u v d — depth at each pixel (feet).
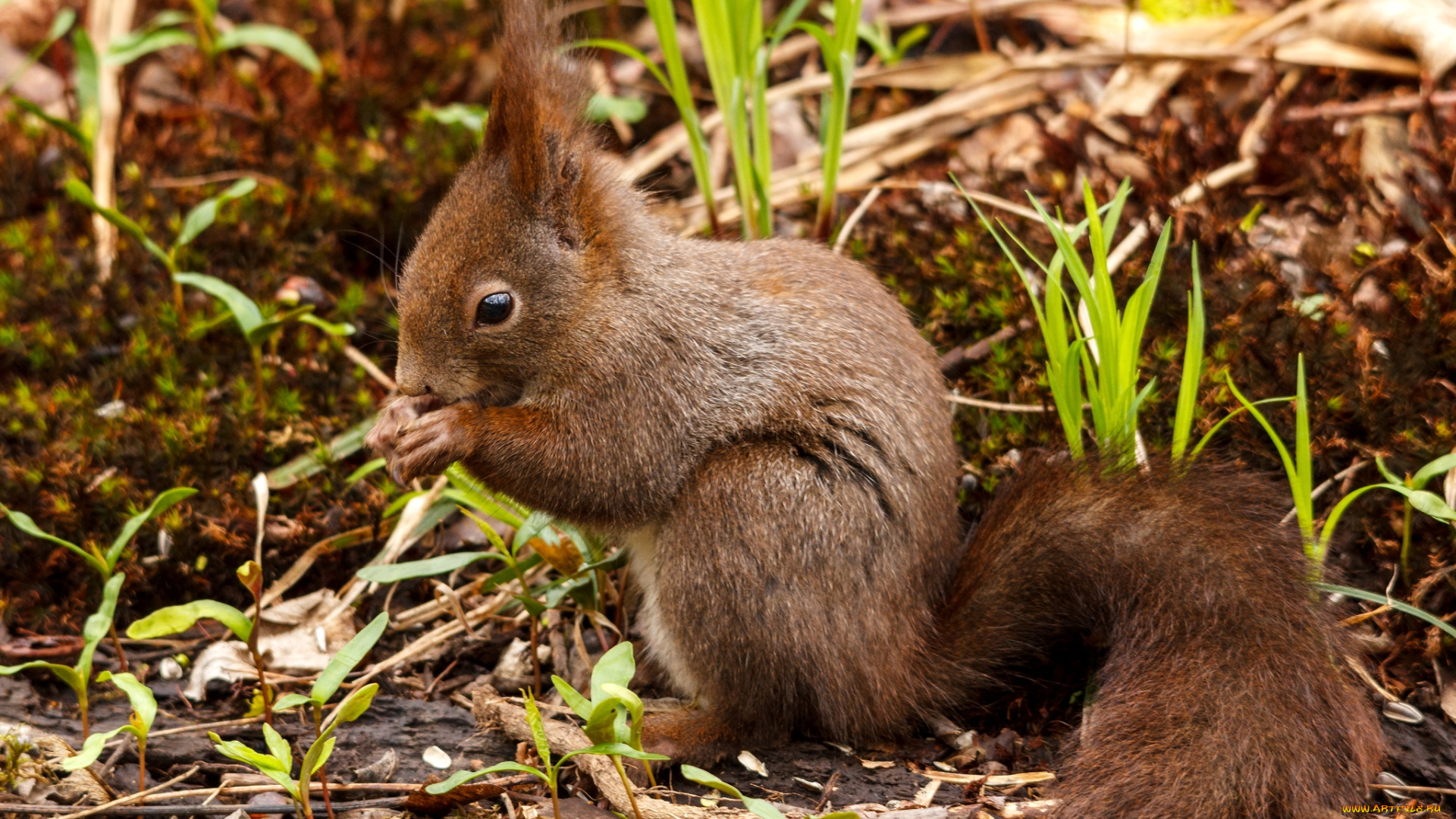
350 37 48.75
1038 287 35.76
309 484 34.65
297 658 30.68
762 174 36.68
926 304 37.14
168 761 26.68
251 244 40.81
